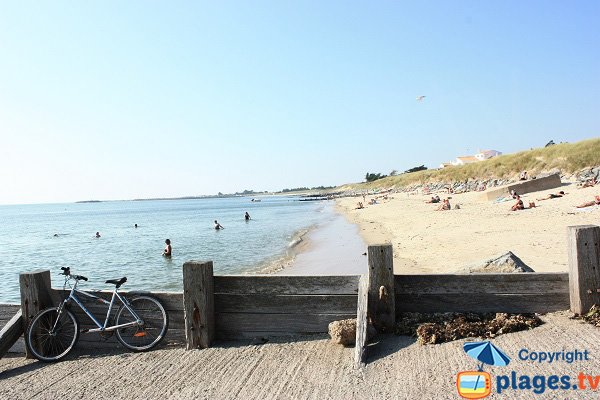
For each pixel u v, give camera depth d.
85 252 29.11
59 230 54.66
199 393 4.75
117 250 29.34
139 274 19.27
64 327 6.34
